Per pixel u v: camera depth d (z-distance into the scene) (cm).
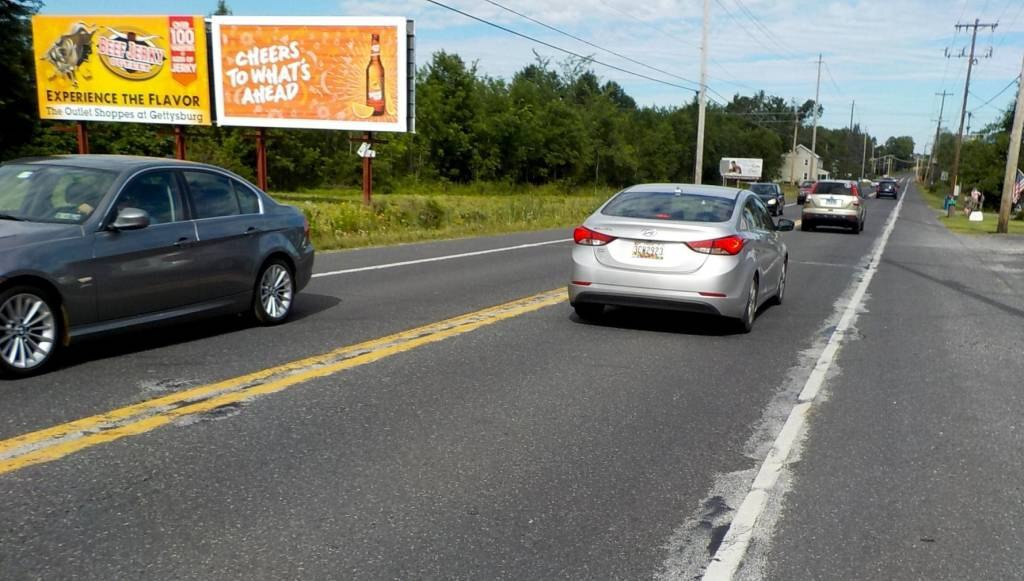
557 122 7444
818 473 504
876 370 786
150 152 4541
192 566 357
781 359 817
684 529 417
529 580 359
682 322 992
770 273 1066
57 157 759
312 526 402
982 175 7175
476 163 6806
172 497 427
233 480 453
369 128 3030
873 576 374
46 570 348
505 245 2019
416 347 800
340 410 588
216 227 789
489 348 811
